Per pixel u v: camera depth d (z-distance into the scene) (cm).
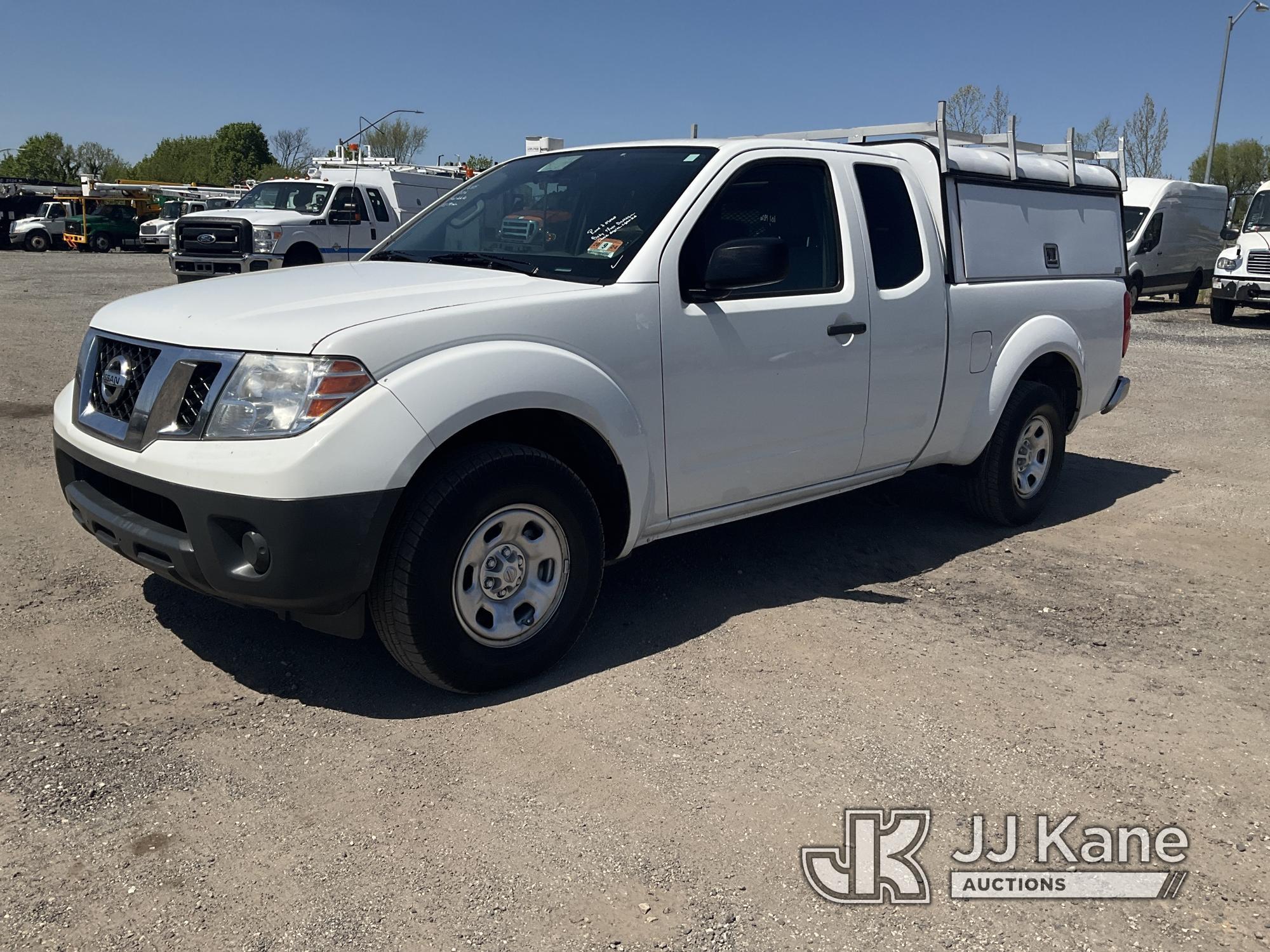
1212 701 373
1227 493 670
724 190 414
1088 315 593
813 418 443
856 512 596
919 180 503
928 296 485
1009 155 545
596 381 362
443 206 484
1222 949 247
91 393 367
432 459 339
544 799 297
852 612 444
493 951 237
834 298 443
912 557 524
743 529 552
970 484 563
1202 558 538
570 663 385
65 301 1672
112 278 2275
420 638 332
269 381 314
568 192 432
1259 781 321
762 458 429
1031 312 550
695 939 243
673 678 374
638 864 270
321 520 308
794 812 295
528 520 354
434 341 331
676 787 305
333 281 379
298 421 310
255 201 1916
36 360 1034
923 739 337
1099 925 253
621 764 317
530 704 353
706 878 265
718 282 380
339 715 342
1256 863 279
